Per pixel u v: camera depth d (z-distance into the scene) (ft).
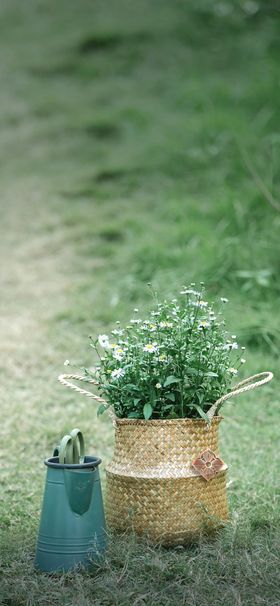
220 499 10.87
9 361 16.63
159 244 21.68
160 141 28.96
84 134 31.07
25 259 22.86
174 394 10.96
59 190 27.12
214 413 10.96
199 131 28.48
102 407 10.97
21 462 13.05
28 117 33.09
